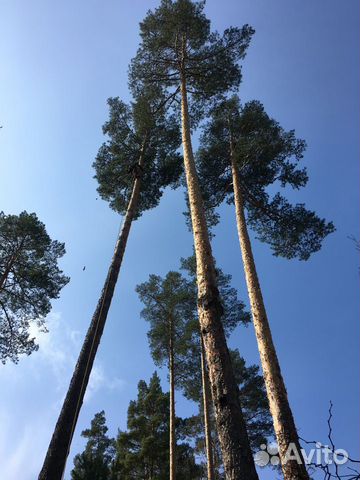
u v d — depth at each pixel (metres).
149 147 15.59
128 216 12.13
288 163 15.47
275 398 8.73
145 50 15.42
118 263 10.70
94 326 9.12
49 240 19.41
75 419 7.59
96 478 13.90
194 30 15.22
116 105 15.63
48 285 18.61
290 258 16.09
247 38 15.34
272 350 9.64
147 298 20.14
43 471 6.81
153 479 19.59
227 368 6.33
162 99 15.46
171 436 16.72
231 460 5.32
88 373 8.34
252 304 10.70
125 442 21.58
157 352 19.44
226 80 15.22
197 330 18.80
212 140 16.48
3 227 18.81
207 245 8.50
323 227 15.05
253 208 16.02
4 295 18.75
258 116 15.88
